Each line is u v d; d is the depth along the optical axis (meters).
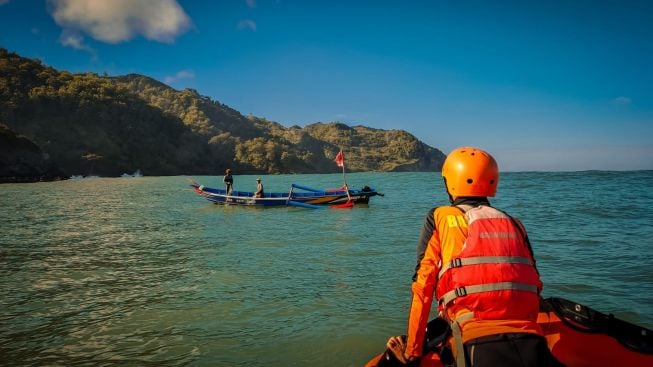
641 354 2.61
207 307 6.12
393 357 2.62
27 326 5.52
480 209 2.40
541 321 2.95
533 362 1.95
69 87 188.75
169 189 46.44
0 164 81.94
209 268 8.52
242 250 10.35
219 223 16.02
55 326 5.51
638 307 5.50
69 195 35.56
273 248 10.55
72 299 6.64
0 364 4.45
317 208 21.67
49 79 190.75
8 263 9.30
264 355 4.54
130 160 183.12
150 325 5.48
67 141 163.00
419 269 2.40
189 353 4.62
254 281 7.45
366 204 22.56
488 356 1.99
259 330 5.22
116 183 68.31
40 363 4.46
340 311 5.79
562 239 10.64
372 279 7.37
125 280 7.74
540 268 7.69
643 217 14.60
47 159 96.62
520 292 2.18
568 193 28.31
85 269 8.67
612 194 26.39
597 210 17.20
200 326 5.40
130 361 4.47
